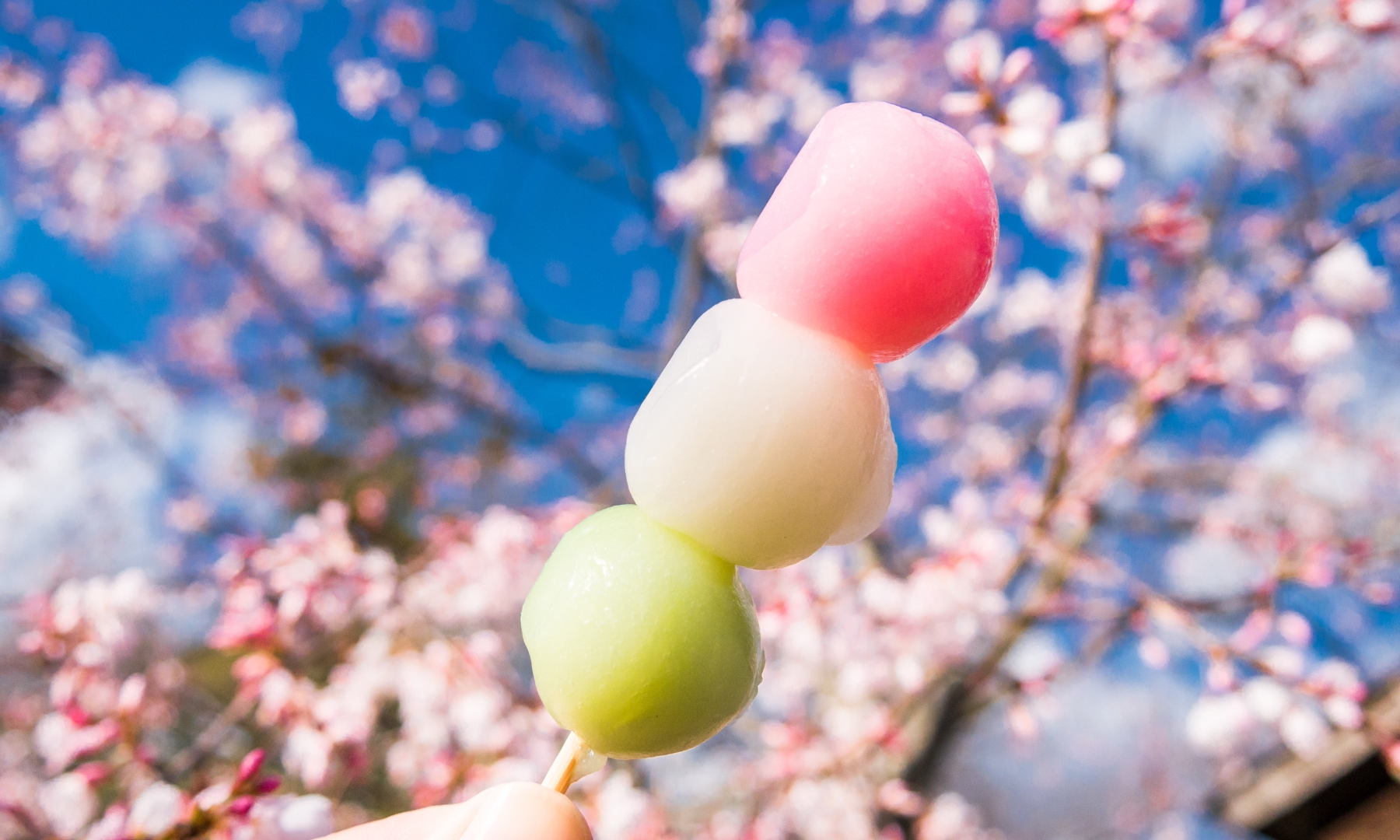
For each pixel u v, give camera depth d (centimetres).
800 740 404
